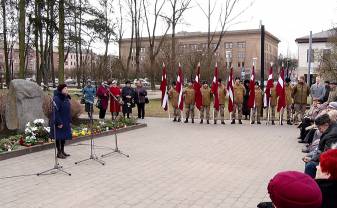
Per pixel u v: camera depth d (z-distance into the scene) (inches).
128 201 270.5
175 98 772.6
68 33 925.8
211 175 345.4
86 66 2224.4
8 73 1380.4
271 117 750.5
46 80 1279.5
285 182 95.9
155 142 520.7
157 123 746.2
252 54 3467.0
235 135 587.2
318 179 138.6
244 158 419.5
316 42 2393.0
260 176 343.9
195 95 738.2
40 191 293.9
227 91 744.3
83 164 386.3
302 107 723.4
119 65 1907.0
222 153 446.0
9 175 341.1
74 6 866.1
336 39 1366.9
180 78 761.0
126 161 401.1
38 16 832.9
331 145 266.4
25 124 539.8
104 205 261.7
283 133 611.8
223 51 3521.2
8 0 932.6
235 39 3518.7
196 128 670.5
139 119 819.4
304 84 724.0
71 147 479.8
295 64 2586.1
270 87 724.7
